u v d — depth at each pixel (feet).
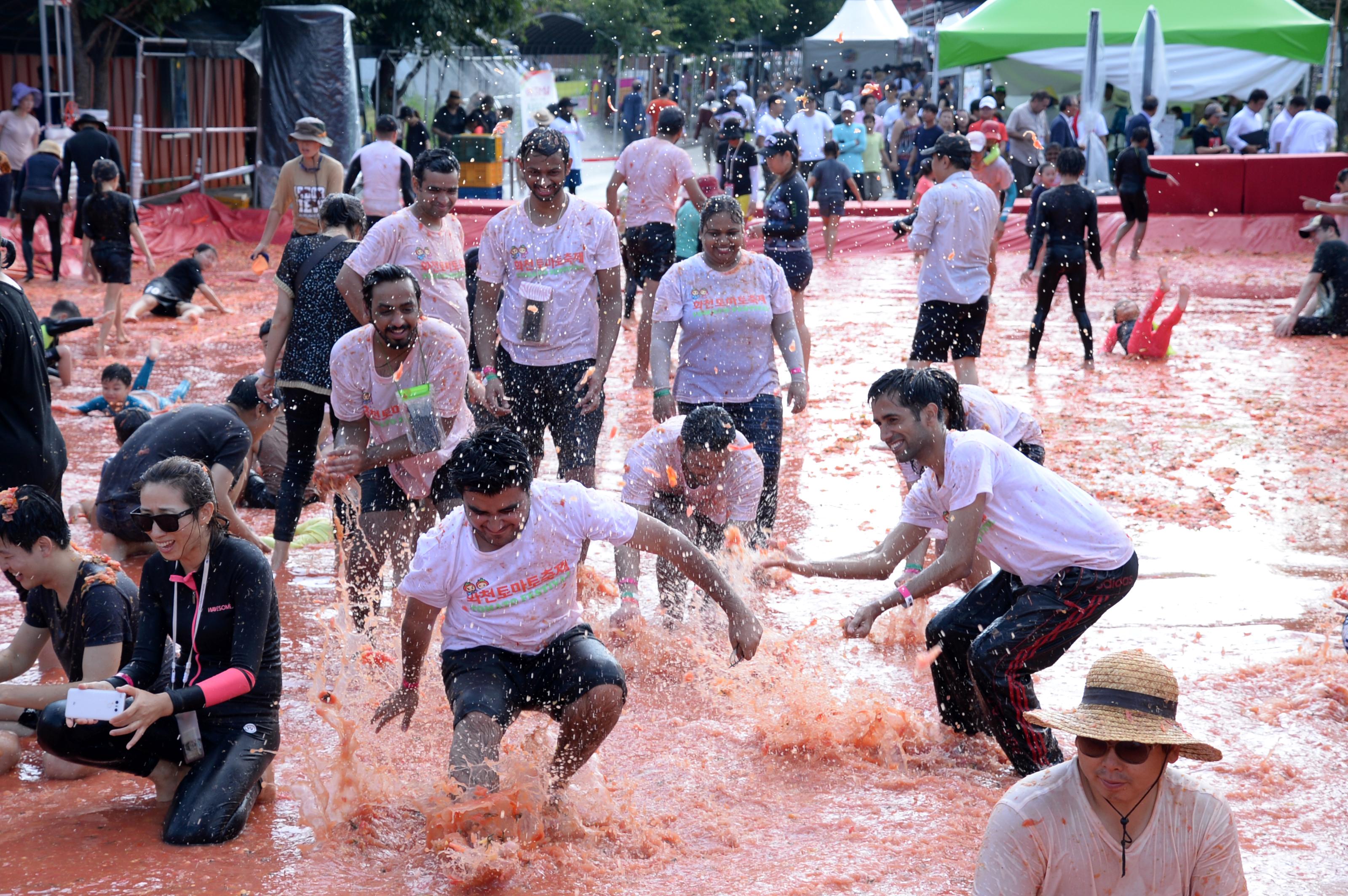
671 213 36.94
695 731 16.01
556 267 21.27
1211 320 49.96
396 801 14.05
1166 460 29.63
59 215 56.65
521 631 13.52
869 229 70.33
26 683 16.74
